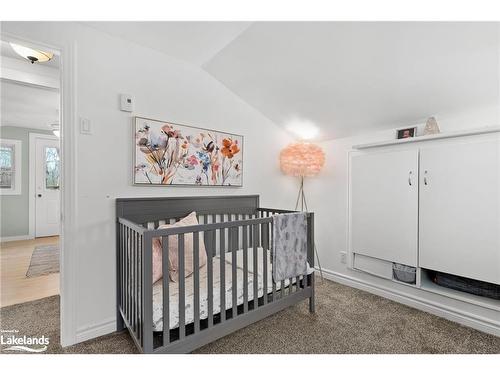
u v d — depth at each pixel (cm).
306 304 238
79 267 176
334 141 304
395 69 190
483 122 200
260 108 288
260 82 247
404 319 210
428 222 215
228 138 259
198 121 239
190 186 234
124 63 196
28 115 425
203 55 222
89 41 181
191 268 196
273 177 308
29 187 496
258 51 210
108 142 188
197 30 189
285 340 179
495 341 180
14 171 483
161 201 213
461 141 200
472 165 191
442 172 207
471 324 198
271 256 203
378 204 252
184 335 148
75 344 173
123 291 183
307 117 282
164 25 183
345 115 259
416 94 206
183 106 229
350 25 167
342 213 294
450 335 187
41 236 509
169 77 221
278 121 304
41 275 296
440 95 200
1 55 245
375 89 215
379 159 251
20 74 255
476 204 189
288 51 202
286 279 211
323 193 315
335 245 301
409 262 228
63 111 170
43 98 344
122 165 195
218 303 171
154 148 208
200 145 238
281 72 227
